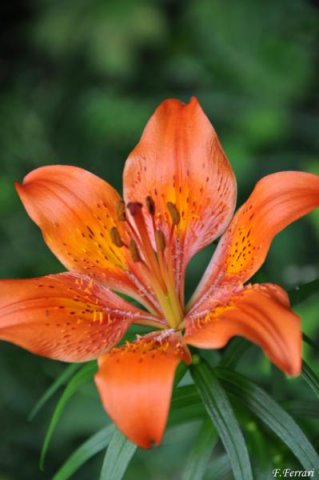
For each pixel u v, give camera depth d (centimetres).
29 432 86
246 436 58
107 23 115
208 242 58
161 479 82
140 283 59
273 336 50
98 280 58
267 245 54
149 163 59
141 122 107
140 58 120
